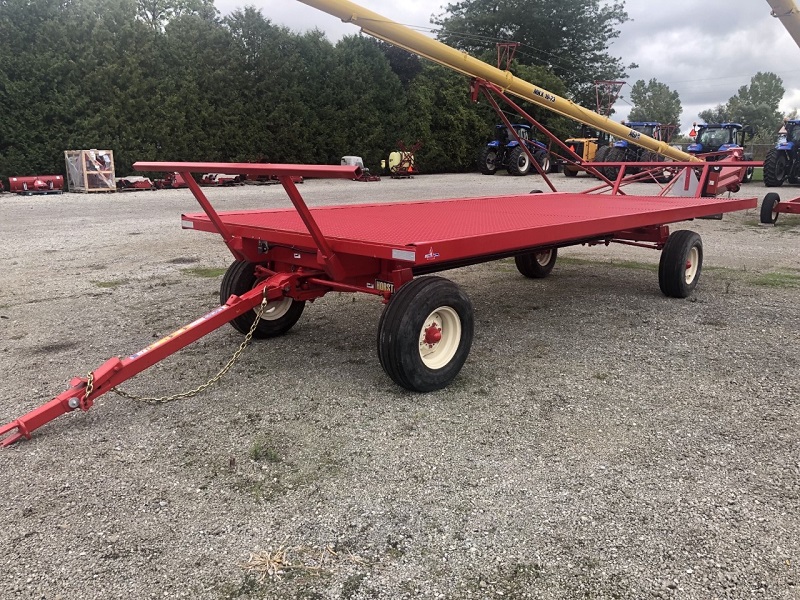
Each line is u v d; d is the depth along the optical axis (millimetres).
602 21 35750
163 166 2867
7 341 4090
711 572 1836
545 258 6180
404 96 26250
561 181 20234
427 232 3248
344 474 2387
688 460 2494
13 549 1946
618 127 8281
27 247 7906
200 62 19969
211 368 3557
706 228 9898
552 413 2943
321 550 1942
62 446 2623
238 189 17359
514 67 27266
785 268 6590
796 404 3035
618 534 2016
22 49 16719
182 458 2518
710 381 3346
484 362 3666
